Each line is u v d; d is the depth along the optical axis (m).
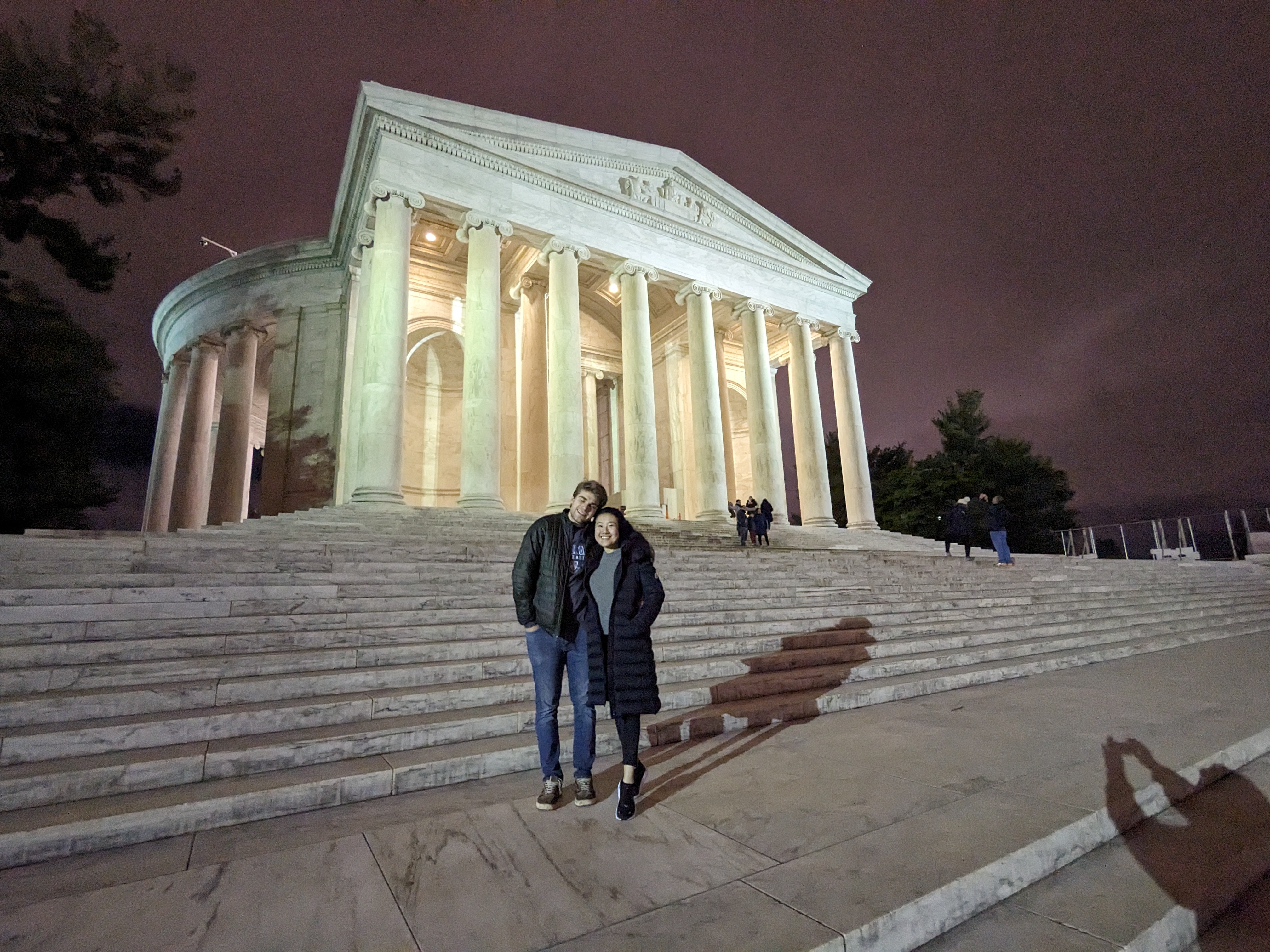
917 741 5.42
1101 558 34.38
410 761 4.58
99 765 4.00
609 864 3.21
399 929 2.61
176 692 4.96
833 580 12.48
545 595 4.18
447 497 28.22
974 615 11.43
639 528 18.33
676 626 8.81
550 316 20.70
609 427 34.12
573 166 22.45
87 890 3.00
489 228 19.47
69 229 13.84
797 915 2.67
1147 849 3.62
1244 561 27.09
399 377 16.78
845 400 28.30
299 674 5.88
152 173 14.09
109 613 6.36
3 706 4.38
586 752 4.14
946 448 51.72
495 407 18.28
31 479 17.19
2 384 16.42
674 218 23.78
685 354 32.06
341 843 3.46
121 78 12.80
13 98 12.07
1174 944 2.89
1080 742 5.26
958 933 2.85
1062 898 3.12
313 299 24.91
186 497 24.91
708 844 3.44
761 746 5.43
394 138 18.42
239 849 3.49
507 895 2.89
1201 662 9.65
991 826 3.54
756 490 24.58
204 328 26.50
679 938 2.52
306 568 8.63
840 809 3.90
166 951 2.44
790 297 27.48
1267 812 4.09
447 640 7.20
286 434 23.81
